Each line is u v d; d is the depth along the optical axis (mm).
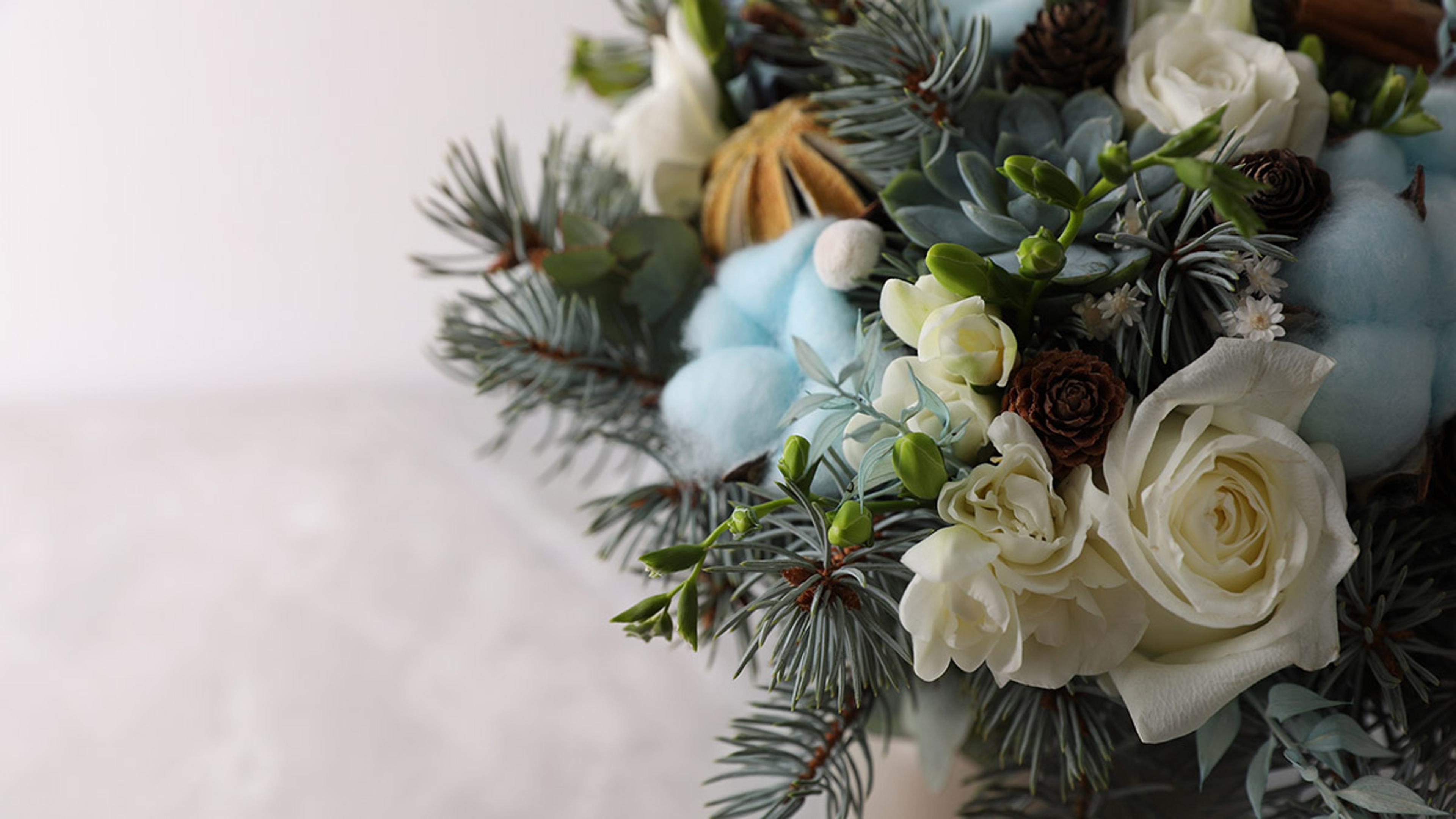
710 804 550
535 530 1151
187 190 1360
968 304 474
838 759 552
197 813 891
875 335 491
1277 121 511
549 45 1296
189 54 1316
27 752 939
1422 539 519
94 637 1053
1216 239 482
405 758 917
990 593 465
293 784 901
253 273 1395
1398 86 518
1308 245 487
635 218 569
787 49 612
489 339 590
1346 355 481
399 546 1137
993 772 587
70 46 1305
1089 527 469
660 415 581
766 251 541
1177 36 523
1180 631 489
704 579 579
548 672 986
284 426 1354
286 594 1082
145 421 1389
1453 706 522
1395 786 475
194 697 985
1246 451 472
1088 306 491
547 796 879
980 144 527
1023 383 482
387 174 1350
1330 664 502
